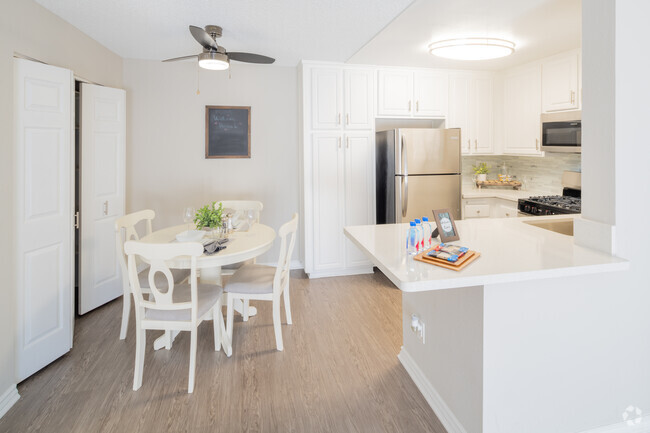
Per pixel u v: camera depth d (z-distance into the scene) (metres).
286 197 4.66
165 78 4.27
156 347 2.82
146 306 2.33
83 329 3.17
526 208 3.99
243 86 4.45
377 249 1.92
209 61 3.03
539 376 1.78
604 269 1.64
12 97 2.30
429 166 4.23
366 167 4.41
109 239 3.68
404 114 4.43
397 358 2.69
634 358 1.90
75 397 2.26
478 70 4.59
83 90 3.31
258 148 4.54
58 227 2.67
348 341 2.95
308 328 3.17
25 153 2.42
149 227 3.39
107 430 1.99
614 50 1.69
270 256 4.69
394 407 2.18
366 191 4.43
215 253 2.57
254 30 3.24
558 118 3.76
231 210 4.41
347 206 4.40
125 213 4.05
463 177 5.23
